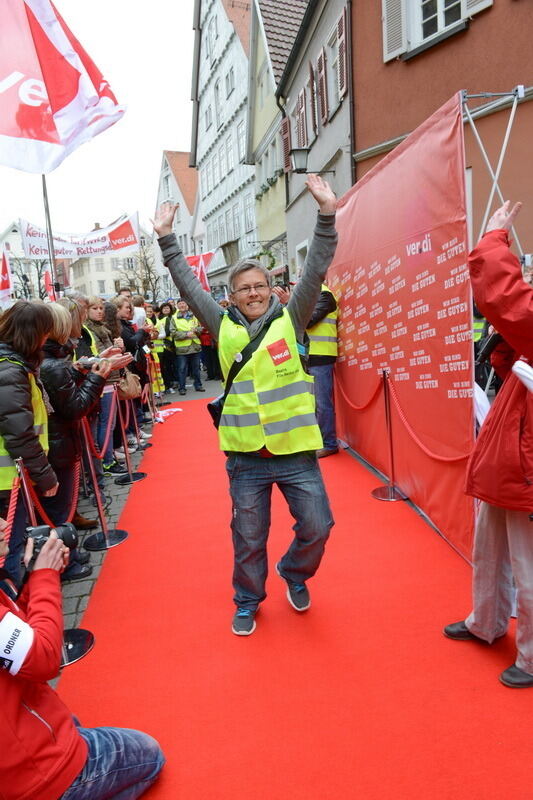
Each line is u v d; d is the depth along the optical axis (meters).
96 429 5.50
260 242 20.36
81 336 5.17
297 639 2.91
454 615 3.02
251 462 2.85
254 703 2.47
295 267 16.88
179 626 3.12
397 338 4.46
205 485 5.60
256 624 3.07
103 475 5.66
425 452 4.02
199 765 2.15
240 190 25.98
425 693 2.45
